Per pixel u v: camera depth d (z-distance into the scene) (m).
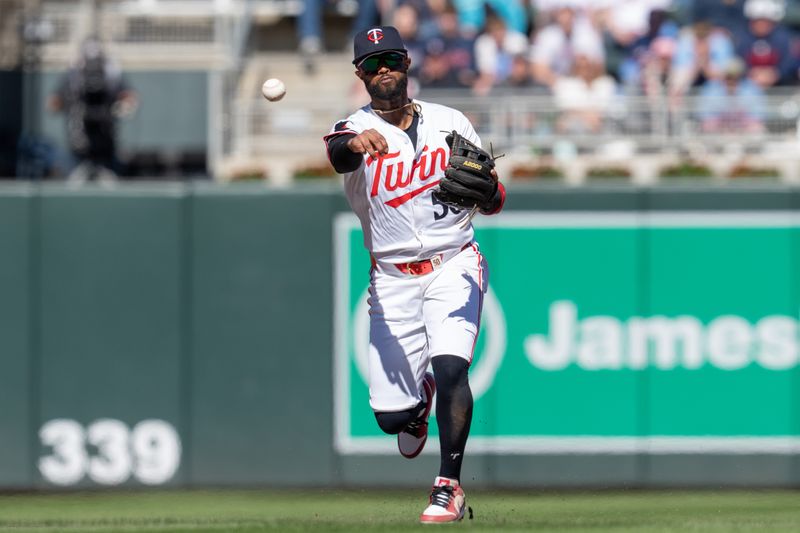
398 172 19.02
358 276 33.38
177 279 33.38
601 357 33.31
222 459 33.28
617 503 28.44
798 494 31.42
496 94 42.47
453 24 43.12
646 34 45.28
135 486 33.12
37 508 29.11
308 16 48.38
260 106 43.09
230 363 33.34
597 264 33.38
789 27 47.91
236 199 33.47
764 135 40.72
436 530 17.47
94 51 42.44
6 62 49.06
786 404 33.16
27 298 33.16
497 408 33.25
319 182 38.19
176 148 48.66
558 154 40.84
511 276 33.38
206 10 50.03
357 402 33.28
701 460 33.16
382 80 18.88
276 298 33.41
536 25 46.19
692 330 33.28
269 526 18.91
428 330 19.25
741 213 33.31
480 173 18.83
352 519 21.72
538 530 17.61
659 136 40.84
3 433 33.03
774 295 33.25
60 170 47.16
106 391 33.16
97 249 33.28
